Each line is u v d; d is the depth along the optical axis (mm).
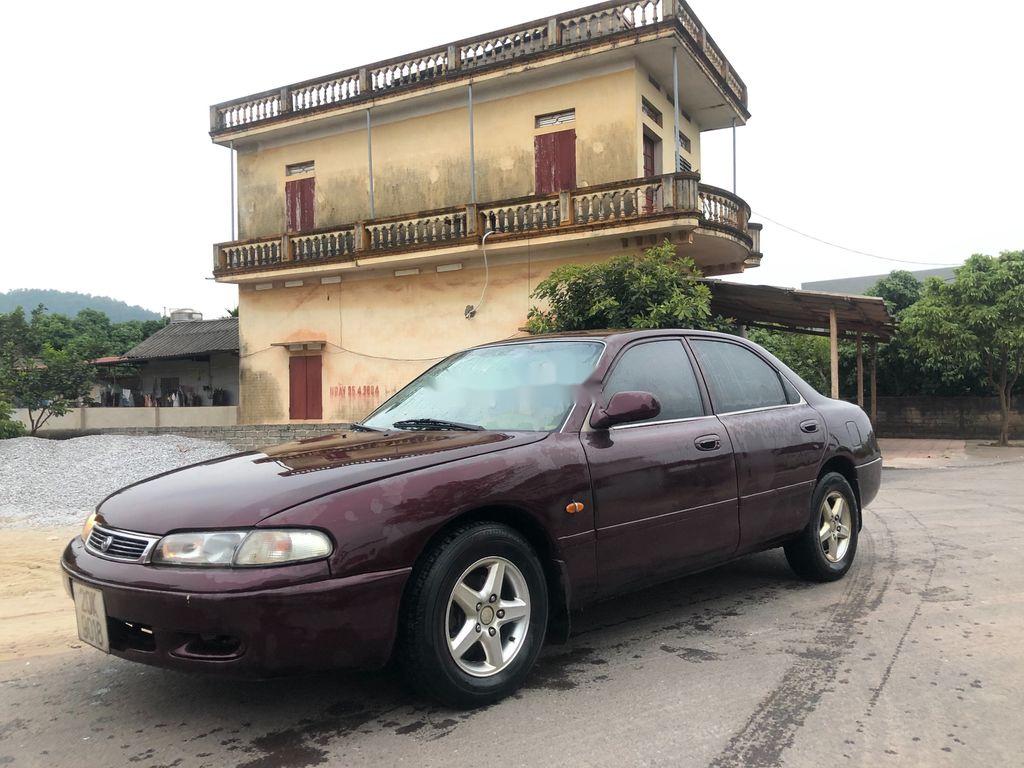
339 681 3402
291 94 18000
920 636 3914
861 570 5430
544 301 14906
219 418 20609
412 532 2824
